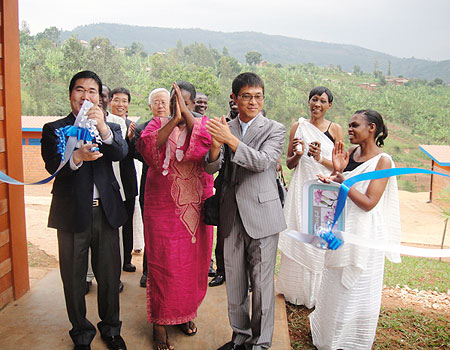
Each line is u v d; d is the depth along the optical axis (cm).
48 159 258
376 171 240
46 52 5853
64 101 4344
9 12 331
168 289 286
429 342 322
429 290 480
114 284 285
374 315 287
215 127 254
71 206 264
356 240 243
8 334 303
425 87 9594
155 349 292
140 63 7538
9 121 337
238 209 276
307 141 362
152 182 292
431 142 5662
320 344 296
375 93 8094
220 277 401
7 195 341
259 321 277
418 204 1333
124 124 404
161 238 286
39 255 531
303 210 262
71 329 302
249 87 269
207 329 321
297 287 367
